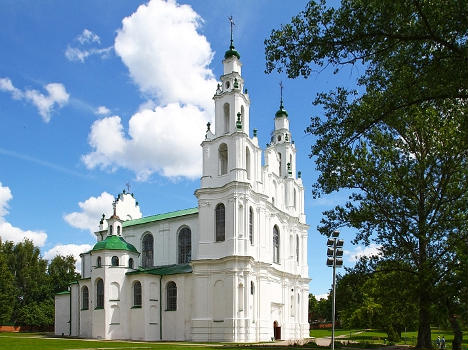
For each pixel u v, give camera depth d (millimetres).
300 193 81438
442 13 21266
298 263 77375
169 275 63844
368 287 48500
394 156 40062
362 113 25156
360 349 41781
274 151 74750
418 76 23375
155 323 62719
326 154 27547
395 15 21500
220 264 60094
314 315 145000
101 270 65188
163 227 73250
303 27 23016
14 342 46375
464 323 38531
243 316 57969
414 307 41000
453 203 38406
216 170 64062
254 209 63844
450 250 36906
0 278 90562
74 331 71562
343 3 22562
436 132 37875
